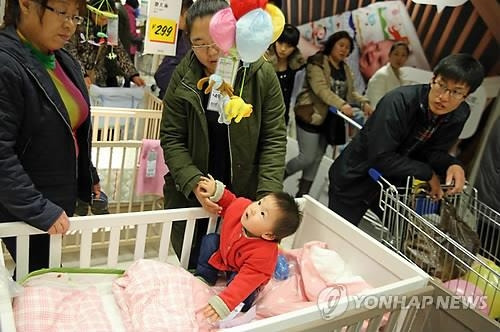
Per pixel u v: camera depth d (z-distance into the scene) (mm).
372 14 2998
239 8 1314
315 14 3379
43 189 1468
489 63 2523
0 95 1251
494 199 2188
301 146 3275
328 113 3156
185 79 1559
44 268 1563
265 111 1664
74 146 1493
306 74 3143
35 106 1342
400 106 1831
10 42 1284
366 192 2113
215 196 1573
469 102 2650
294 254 1711
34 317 1260
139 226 1557
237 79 1548
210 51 1454
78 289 1448
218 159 1718
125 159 2529
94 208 2223
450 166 2000
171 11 2041
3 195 1307
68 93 1493
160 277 1469
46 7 1267
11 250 1562
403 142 1973
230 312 1371
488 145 2297
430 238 1659
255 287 1418
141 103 2990
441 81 1700
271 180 1652
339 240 1729
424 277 1438
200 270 1623
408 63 2875
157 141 2486
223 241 1542
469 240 1797
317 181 3574
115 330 1326
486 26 2484
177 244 1792
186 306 1404
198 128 1584
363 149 2055
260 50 1349
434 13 2691
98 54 2684
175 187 1770
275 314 1485
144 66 3215
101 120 2775
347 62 3258
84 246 1491
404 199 1839
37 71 1328
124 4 2918
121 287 1481
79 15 1379
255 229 1433
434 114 1843
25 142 1379
